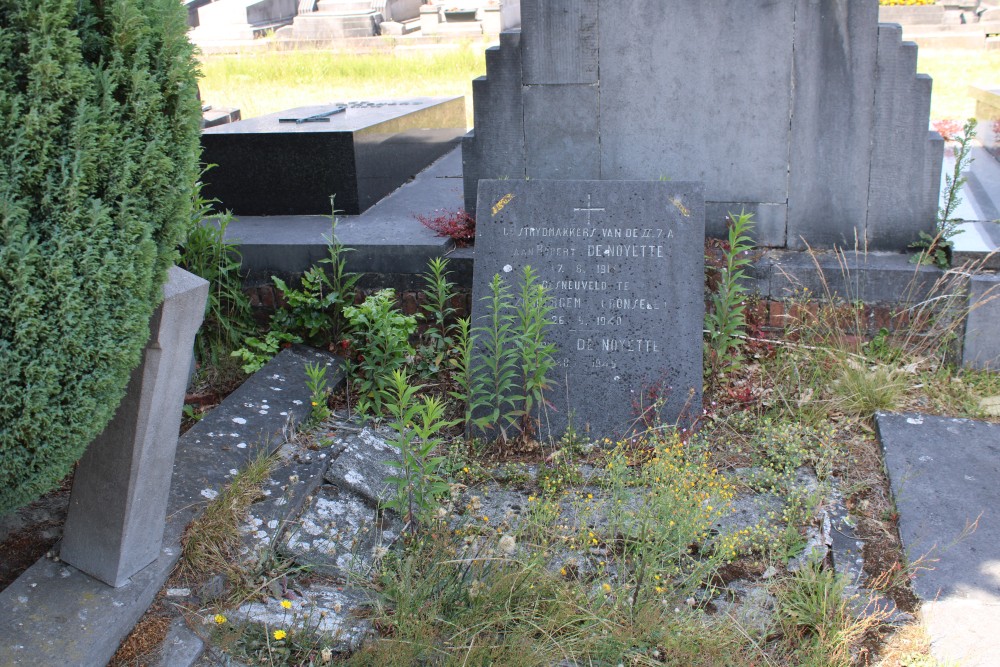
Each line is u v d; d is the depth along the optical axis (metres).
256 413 4.50
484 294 4.85
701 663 3.10
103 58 2.55
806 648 3.19
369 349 5.12
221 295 5.31
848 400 4.77
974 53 14.27
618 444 4.39
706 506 3.64
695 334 4.68
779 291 5.30
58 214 2.46
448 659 3.04
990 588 3.45
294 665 3.11
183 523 3.57
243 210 6.34
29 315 2.43
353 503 3.99
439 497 4.09
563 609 3.23
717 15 5.17
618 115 5.49
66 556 3.27
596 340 4.74
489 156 5.71
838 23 5.06
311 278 5.34
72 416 2.61
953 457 4.30
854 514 3.99
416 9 21.56
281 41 17.91
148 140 2.66
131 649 3.07
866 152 5.26
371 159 6.45
